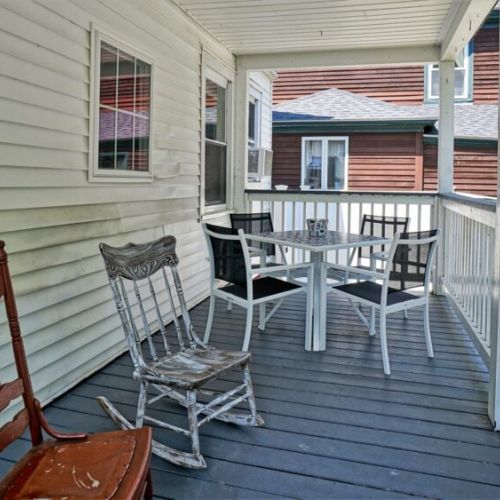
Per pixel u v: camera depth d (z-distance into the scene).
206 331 3.69
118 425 2.43
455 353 3.52
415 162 9.80
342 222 6.60
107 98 3.20
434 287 5.34
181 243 4.44
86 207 2.98
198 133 4.70
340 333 3.96
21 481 1.40
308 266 3.51
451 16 4.23
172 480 2.02
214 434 2.38
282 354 3.48
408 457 2.20
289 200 5.65
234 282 3.48
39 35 2.51
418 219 5.54
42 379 2.66
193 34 4.50
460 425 2.48
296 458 2.18
